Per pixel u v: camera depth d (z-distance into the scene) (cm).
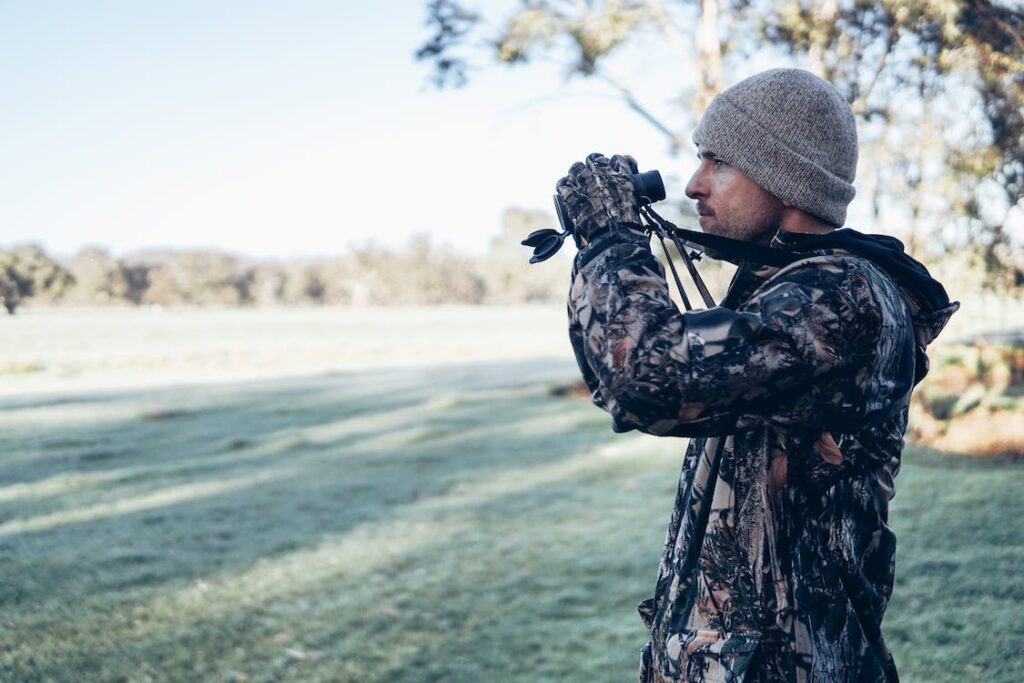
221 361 3175
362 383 2180
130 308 8725
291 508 776
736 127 112
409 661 402
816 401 99
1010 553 419
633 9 997
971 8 638
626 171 113
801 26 770
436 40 1002
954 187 731
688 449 125
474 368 2566
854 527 115
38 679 395
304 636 445
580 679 361
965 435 741
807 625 107
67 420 1538
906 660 313
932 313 114
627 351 97
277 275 9769
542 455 990
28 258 6488
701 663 108
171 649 431
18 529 721
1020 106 661
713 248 113
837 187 111
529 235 114
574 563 540
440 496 798
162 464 1064
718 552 110
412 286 9781
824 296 100
